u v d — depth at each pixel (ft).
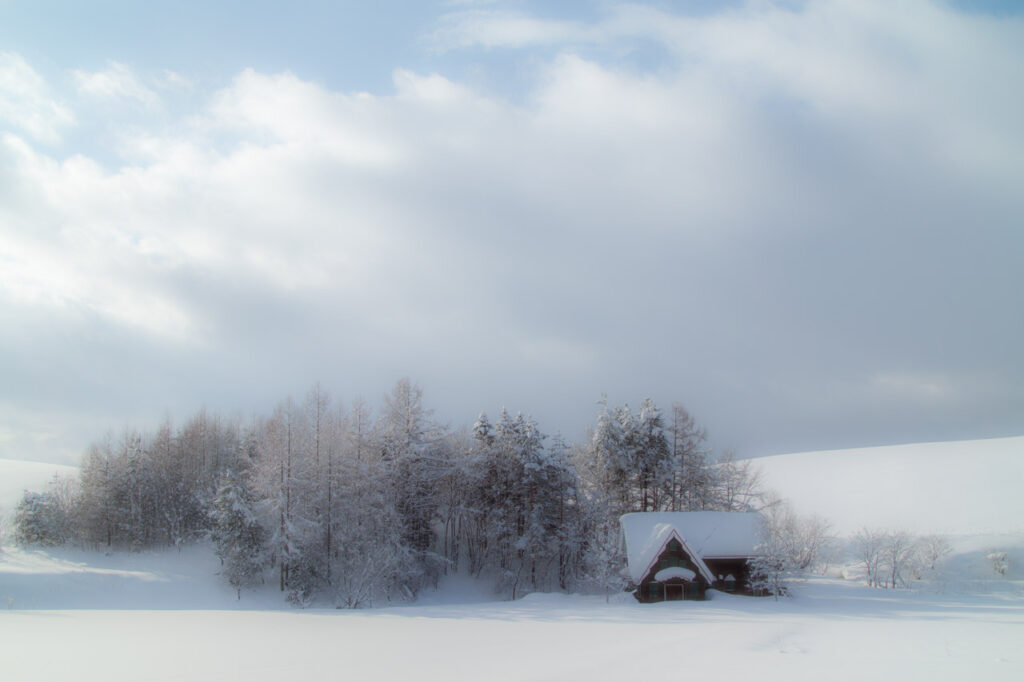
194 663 64.34
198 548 192.65
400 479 182.80
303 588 158.71
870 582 170.71
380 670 59.98
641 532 161.89
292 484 166.30
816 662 58.29
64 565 167.94
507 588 190.08
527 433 195.42
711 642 75.25
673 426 207.72
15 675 56.90
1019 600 142.10
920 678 49.29
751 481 204.64
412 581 176.45
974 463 328.90
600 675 54.44
